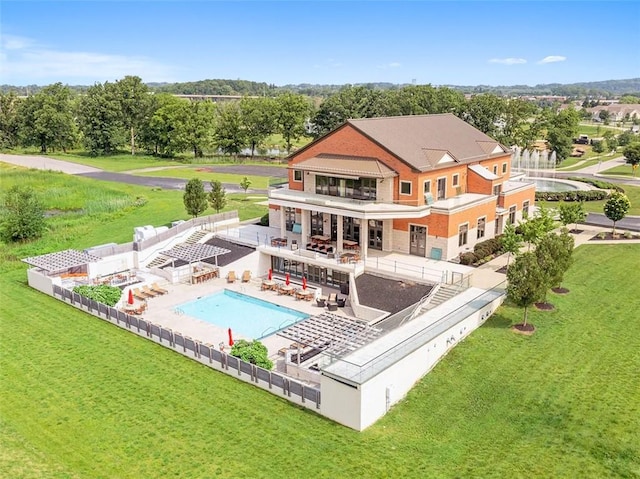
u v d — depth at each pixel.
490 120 99.12
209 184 82.94
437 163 41.03
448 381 25.95
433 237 39.91
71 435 22.61
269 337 32.47
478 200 42.22
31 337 32.53
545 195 63.75
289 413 24.09
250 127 116.44
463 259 39.12
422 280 36.00
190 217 61.16
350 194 43.09
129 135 131.25
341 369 23.58
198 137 116.88
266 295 39.56
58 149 140.50
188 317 35.94
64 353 30.38
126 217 63.44
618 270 39.53
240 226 51.94
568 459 20.22
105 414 24.14
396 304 34.31
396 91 123.19
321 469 20.08
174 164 108.81
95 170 100.56
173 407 24.64
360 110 115.56
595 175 89.31
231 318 35.88
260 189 78.62
